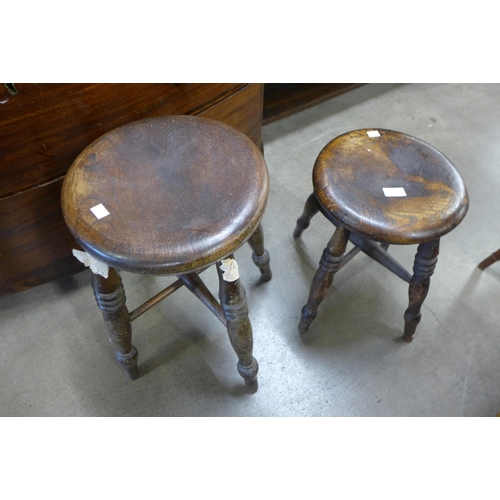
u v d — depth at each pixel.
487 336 1.04
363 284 1.12
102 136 0.71
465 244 1.21
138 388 0.94
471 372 0.98
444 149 1.48
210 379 0.96
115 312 0.75
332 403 0.94
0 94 0.61
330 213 0.76
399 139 0.87
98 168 0.66
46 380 0.94
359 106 1.65
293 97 1.55
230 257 0.67
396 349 1.01
